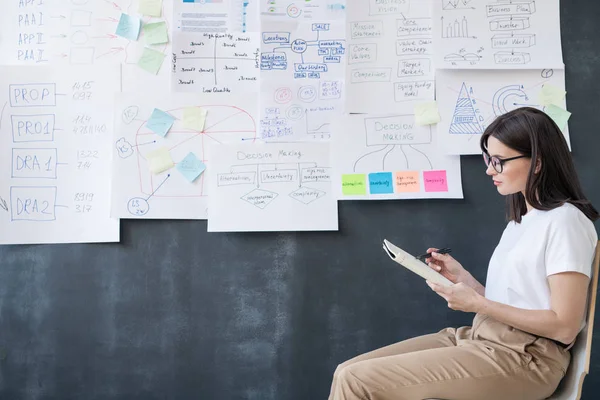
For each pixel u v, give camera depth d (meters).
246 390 2.38
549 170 1.60
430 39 2.41
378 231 2.41
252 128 2.39
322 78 2.40
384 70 2.41
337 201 2.39
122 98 2.38
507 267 1.62
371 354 1.76
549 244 1.54
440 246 2.41
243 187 2.38
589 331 1.51
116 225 2.37
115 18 2.40
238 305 2.40
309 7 2.41
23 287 2.38
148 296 2.39
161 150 2.38
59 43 2.39
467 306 1.55
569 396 1.56
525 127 1.60
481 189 2.42
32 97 2.38
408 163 2.39
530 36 2.41
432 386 1.51
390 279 2.41
